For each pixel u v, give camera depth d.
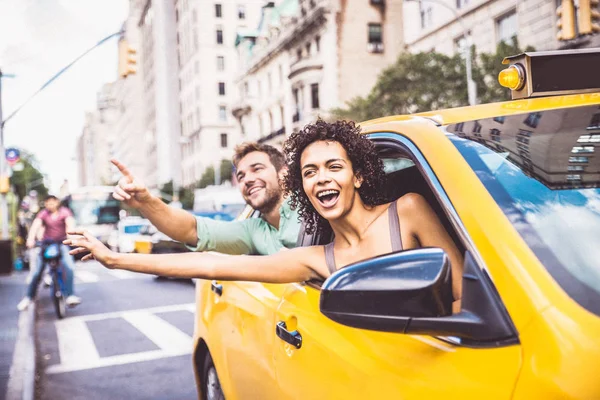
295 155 1.97
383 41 42.62
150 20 117.81
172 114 106.25
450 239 1.82
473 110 2.01
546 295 1.28
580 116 1.88
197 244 2.85
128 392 5.55
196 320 3.63
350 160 1.86
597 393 1.13
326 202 1.85
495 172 1.62
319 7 41.75
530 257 1.37
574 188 1.59
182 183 97.38
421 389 1.40
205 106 85.06
